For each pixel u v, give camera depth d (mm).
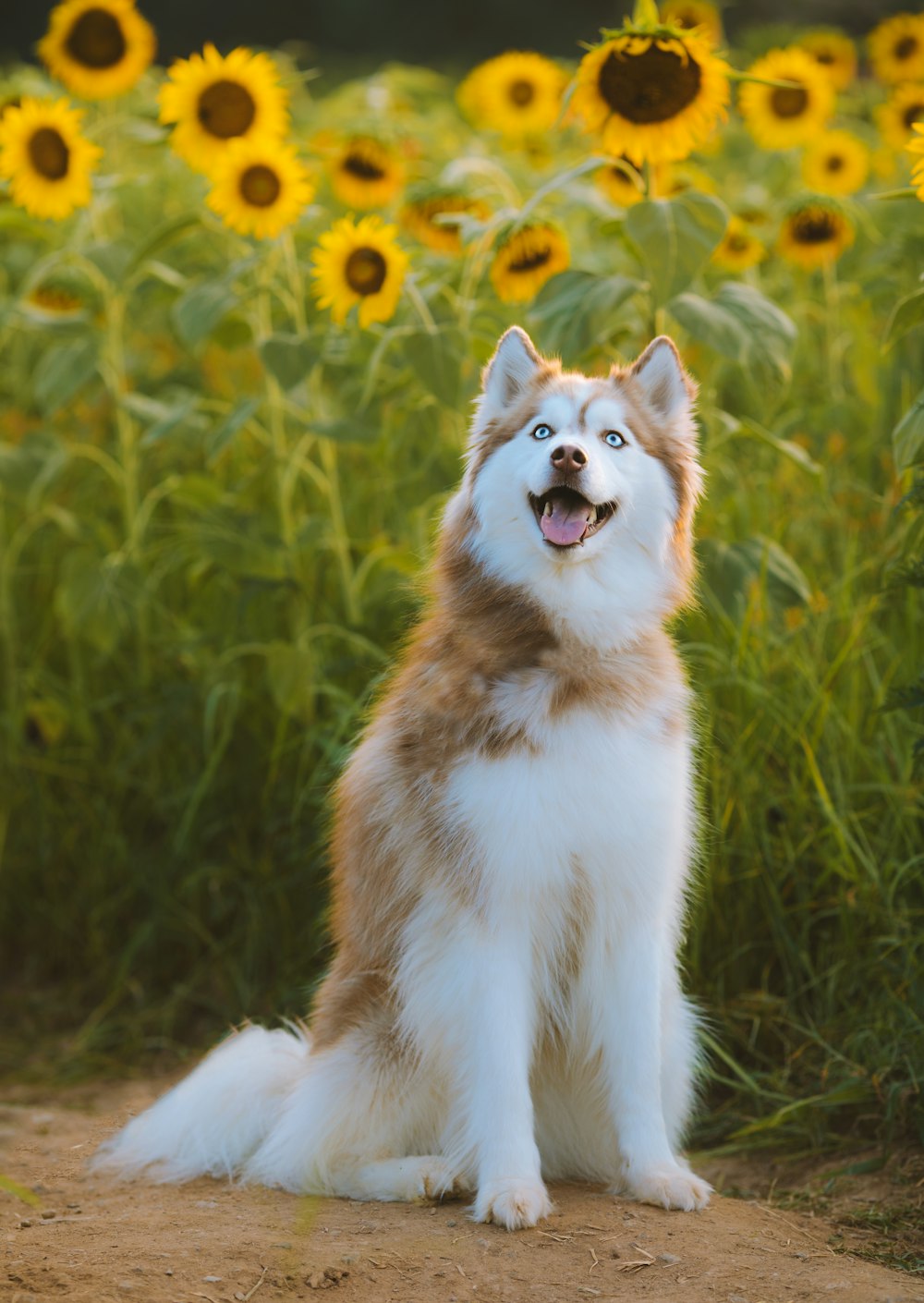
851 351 7566
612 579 4184
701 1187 4156
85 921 7109
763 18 13219
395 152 6965
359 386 6938
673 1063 4488
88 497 8133
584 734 3986
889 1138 4695
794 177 8625
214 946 6609
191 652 6895
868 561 6012
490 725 4008
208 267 7852
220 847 6902
